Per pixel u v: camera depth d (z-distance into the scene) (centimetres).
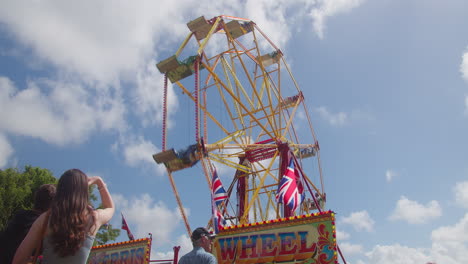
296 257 1438
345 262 1619
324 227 1412
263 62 4091
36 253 394
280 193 2256
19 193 3759
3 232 510
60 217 385
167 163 2936
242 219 3088
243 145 3291
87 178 427
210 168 3005
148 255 1895
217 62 3941
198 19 3406
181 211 2906
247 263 1543
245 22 3597
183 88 3459
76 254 390
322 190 3909
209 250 664
